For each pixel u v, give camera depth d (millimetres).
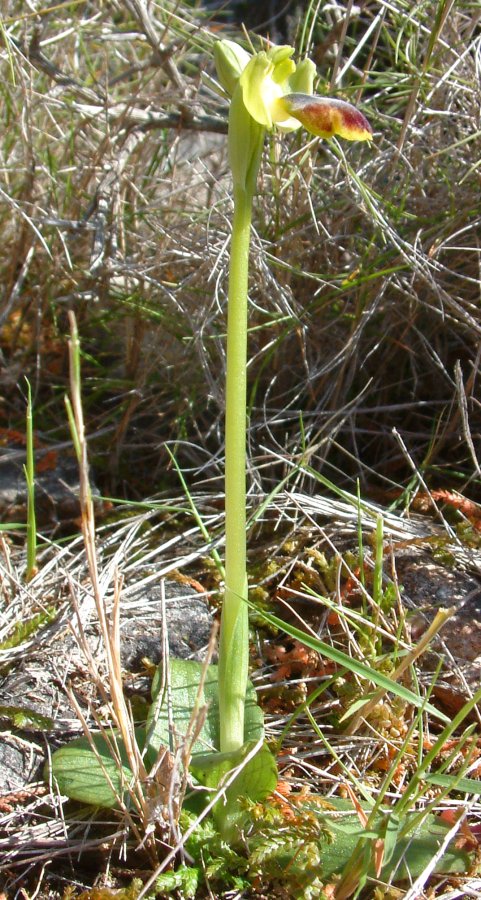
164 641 188
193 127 304
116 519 270
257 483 258
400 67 313
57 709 195
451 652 210
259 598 229
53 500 272
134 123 298
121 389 309
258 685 210
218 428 278
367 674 158
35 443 300
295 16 357
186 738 150
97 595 146
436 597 220
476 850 164
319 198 292
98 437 301
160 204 320
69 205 312
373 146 290
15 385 319
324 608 227
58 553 244
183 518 270
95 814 174
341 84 324
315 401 286
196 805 170
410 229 276
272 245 280
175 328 293
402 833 155
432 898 156
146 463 299
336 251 283
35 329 328
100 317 304
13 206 279
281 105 150
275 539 249
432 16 291
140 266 284
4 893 159
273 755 169
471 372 280
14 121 319
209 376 265
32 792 177
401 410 288
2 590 229
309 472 242
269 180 295
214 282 280
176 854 164
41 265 314
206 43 319
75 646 210
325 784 184
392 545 218
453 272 255
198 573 241
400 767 184
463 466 271
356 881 153
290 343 286
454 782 149
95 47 386
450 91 278
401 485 266
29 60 301
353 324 268
